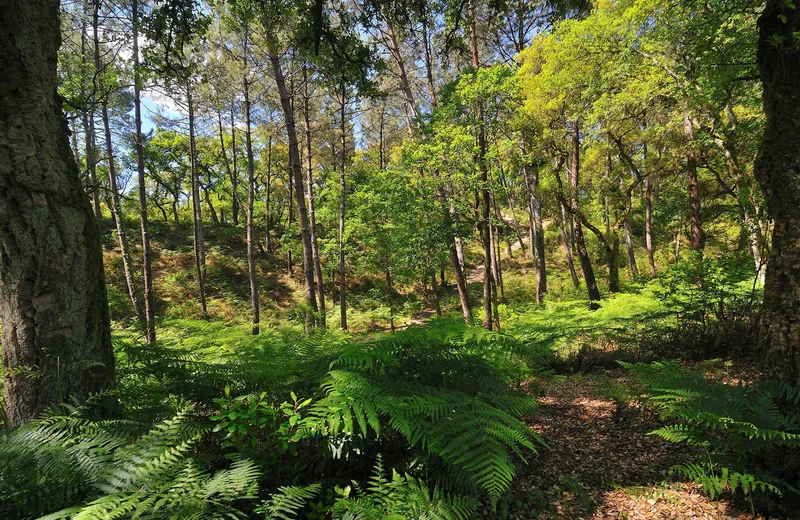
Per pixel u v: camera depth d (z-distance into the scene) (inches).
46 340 88.3
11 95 83.9
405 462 95.0
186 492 63.1
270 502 69.3
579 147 514.9
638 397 129.9
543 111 441.1
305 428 77.2
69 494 62.1
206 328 390.6
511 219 1187.9
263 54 476.7
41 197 87.7
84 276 95.2
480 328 146.6
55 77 94.0
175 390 111.8
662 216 768.3
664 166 537.6
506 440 80.4
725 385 112.1
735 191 337.1
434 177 396.8
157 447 71.1
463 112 401.4
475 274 970.7
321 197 868.6
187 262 868.6
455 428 84.4
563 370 235.9
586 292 591.8
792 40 93.8
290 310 701.9
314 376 109.8
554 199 669.9
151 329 366.6
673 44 325.4
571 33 382.6
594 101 409.4
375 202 571.5
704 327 224.7
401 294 869.2
